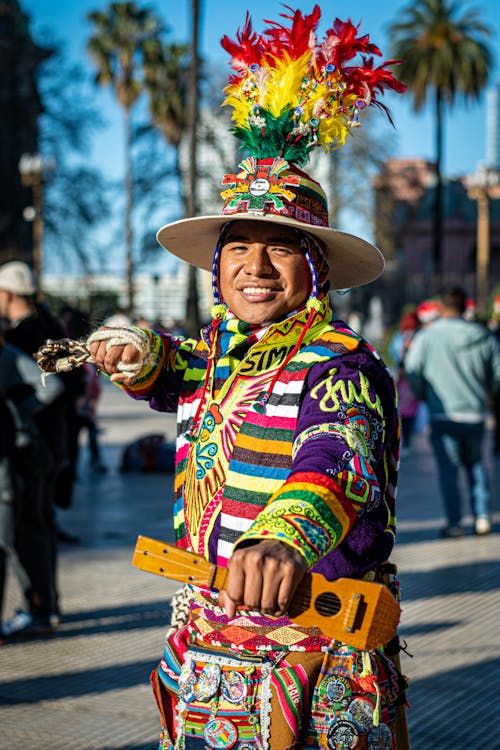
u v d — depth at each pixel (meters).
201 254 2.36
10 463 4.84
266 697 1.82
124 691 4.21
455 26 37.88
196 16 20.33
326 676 1.83
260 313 1.97
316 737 1.82
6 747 3.58
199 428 1.97
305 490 1.58
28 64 35.56
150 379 2.10
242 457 1.85
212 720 1.84
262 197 1.94
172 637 2.00
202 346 2.12
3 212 37.75
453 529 7.45
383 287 55.56
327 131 2.03
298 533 1.51
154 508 8.69
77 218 34.66
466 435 7.46
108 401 21.84
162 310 37.84
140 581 6.09
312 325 1.93
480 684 4.27
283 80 1.99
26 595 5.07
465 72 37.06
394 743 1.94
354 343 1.86
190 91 20.81
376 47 2.05
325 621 1.58
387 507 1.79
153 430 15.45
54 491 5.36
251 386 1.90
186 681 1.89
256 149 2.01
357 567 1.66
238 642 1.85
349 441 1.69
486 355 7.50
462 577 6.18
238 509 1.83
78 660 4.63
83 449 13.35
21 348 4.99
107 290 36.97
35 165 28.05
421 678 4.35
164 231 2.22
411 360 7.60
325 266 2.07
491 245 72.25
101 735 3.72
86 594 5.80
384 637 1.60
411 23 37.91
